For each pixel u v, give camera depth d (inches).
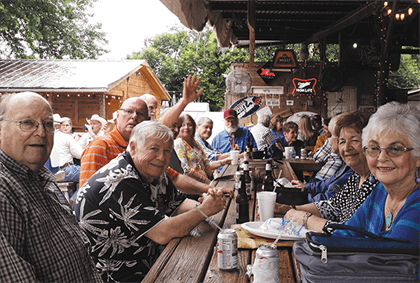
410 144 53.8
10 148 56.7
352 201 89.7
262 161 193.6
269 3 339.9
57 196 63.6
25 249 51.4
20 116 56.1
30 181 57.0
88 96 586.2
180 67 1088.8
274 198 84.6
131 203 75.4
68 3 950.4
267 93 409.1
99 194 76.3
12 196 50.2
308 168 212.8
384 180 55.5
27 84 571.8
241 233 76.0
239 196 97.6
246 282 54.7
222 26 359.3
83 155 120.5
